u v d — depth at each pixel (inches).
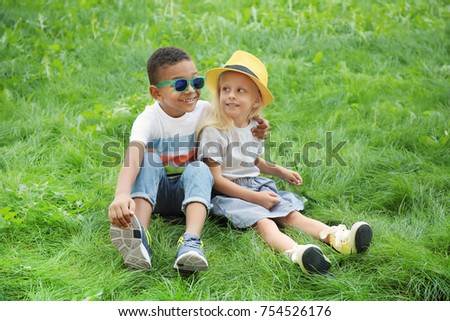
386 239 171.8
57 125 243.3
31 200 185.0
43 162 218.1
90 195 196.1
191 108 175.0
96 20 331.0
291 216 179.6
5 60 294.0
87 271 159.6
